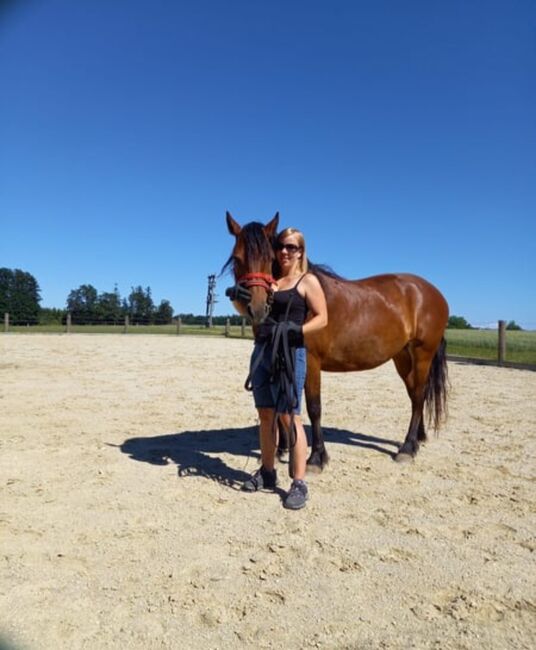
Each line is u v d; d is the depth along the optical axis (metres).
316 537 2.87
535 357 15.03
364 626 2.07
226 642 1.96
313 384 3.99
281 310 3.36
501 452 4.71
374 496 3.54
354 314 4.09
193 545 2.75
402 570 2.52
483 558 2.66
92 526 2.98
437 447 4.89
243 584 2.37
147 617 2.11
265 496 3.50
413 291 4.58
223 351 16.50
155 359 13.25
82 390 7.86
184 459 4.34
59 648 1.91
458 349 18.53
